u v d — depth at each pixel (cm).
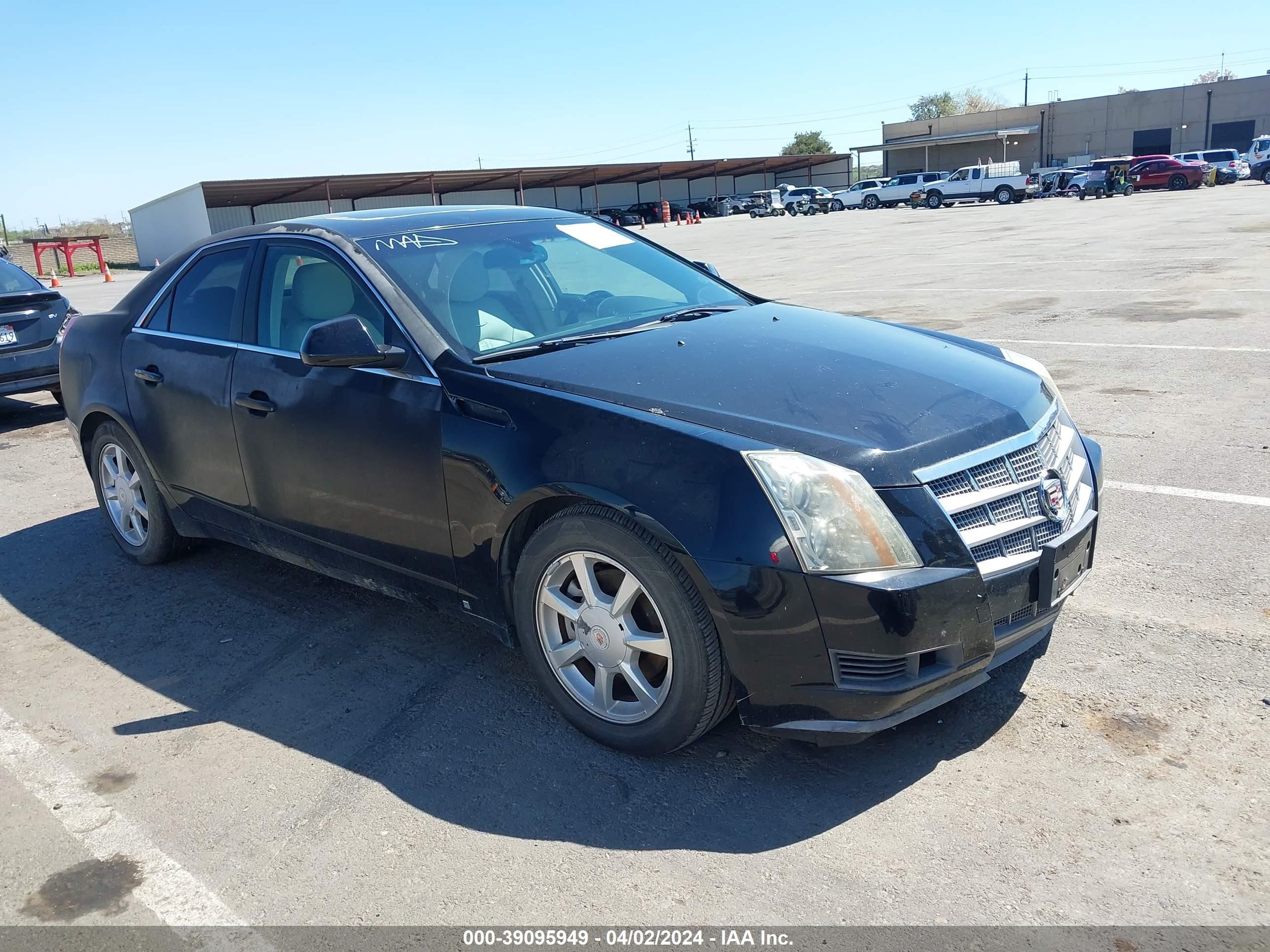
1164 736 284
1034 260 1662
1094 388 708
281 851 265
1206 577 387
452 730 321
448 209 425
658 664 289
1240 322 920
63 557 514
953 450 267
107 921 243
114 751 322
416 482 325
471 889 245
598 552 282
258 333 389
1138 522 450
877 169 10175
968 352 344
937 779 274
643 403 284
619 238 438
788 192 5775
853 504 251
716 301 403
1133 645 338
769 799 272
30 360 840
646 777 287
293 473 371
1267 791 257
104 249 6134
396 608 423
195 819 282
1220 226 2067
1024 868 237
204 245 437
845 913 227
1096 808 256
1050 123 7250
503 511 299
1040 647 341
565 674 309
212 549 511
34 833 280
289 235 390
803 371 303
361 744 316
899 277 1557
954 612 254
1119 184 4322
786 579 250
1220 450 545
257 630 409
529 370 312
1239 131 6556
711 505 257
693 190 7881
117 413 455
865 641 248
